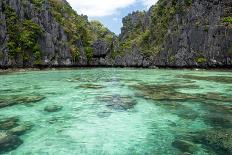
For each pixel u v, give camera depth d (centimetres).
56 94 2650
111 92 2767
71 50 8844
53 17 8494
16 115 1859
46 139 1411
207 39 6944
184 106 2091
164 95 2545
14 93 2695
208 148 1251
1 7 6969
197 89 2906
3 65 6525
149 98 2405
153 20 10038
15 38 7050
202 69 6969
